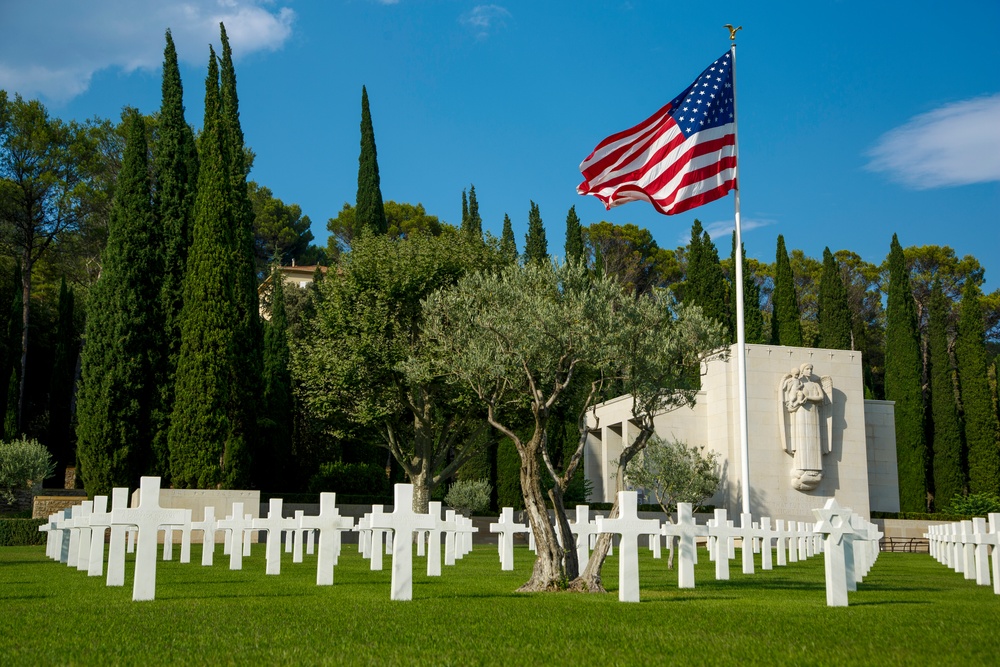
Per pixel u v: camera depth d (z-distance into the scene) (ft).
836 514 42.91
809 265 280.31
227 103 145.79
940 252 265.13
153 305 127.44
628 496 44.60
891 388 193.47
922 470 186.91
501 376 61.16
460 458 127.34
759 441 150.10
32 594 43.21
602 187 89.97
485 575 62.75
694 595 49.01
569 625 33.50
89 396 122.62
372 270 121.70
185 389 121.70
